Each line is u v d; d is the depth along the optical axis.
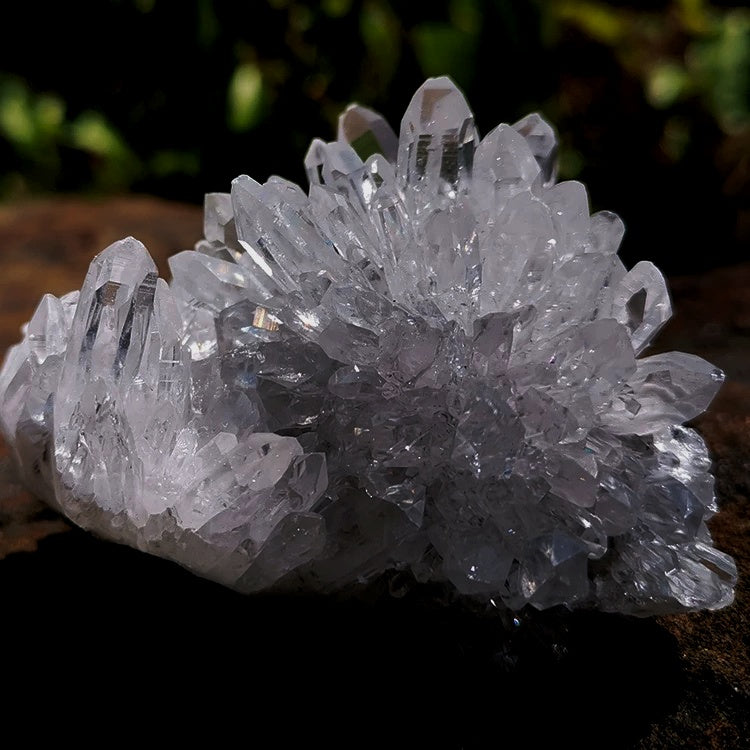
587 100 0.67
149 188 0.70
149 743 0.24
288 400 0.24
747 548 0.27
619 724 0.24
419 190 0.25
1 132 0.69
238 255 0.26
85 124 0.69
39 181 0.70
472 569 0.24
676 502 0.24
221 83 0.67
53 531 0.28
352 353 0.24
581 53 0.66
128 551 0.27
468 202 0.24
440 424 0.24
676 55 0.68
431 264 0.24
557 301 0.24
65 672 0.25
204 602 0.26
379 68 0.64
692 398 0.24
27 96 0.69
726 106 0.66
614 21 0.66
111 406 0.24
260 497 0.24
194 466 0.24
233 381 0.24
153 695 0.24
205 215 0.26
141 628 0.26
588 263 0.24
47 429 0.25
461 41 0.62
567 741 0.24
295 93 0.66
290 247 0.24
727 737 0.24
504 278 0.24
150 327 0.24
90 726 0.24
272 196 0.25
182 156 0.69
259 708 0.24
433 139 0.25
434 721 0.24
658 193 0.65
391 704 0.24
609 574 0.25
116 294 0.24
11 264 0.45
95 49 0.69
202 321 0.26
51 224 0.50
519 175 0.25
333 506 0.24
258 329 0.25
